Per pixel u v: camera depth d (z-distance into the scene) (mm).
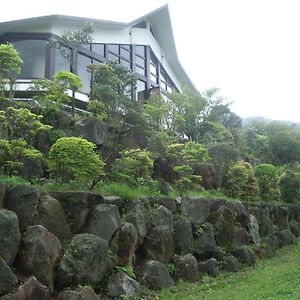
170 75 33688
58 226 8242
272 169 20188
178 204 12484
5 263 6730
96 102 15438
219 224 13445
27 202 7707
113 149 15008
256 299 8828
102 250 8492
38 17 21109
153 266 9812
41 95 15945
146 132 16594
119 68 17375
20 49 21594
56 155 9445
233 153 18781
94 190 10078
